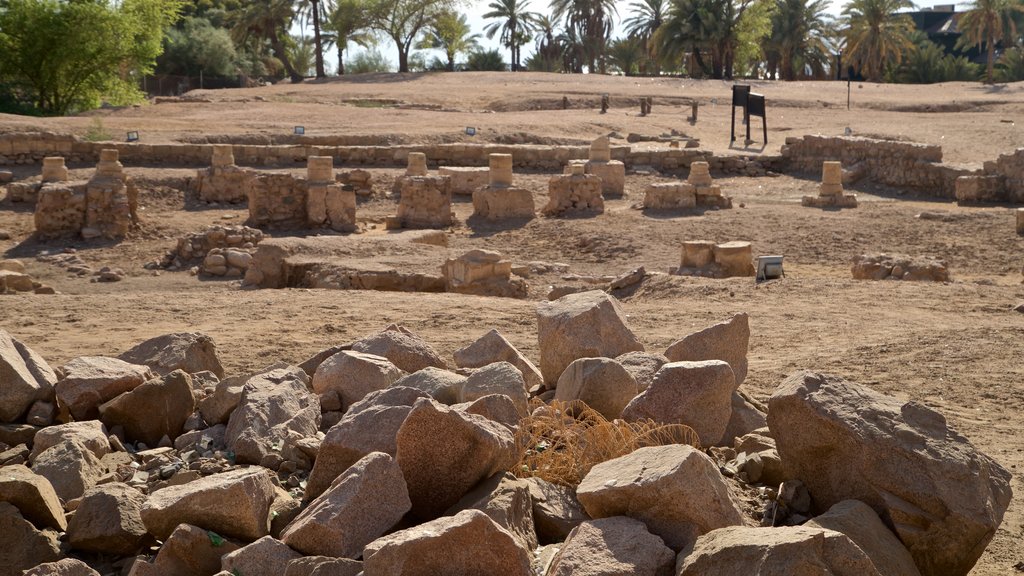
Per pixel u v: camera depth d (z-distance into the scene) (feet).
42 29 134.82
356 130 111.45
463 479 14.74
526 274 61.87
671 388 17.93
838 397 15.10
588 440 16.49
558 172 102.37
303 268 58.03
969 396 26.61
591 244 70.64
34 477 15.01
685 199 82.89
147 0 146.61
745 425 19.89
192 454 18.48
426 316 39.78
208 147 95.30
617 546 12.53
